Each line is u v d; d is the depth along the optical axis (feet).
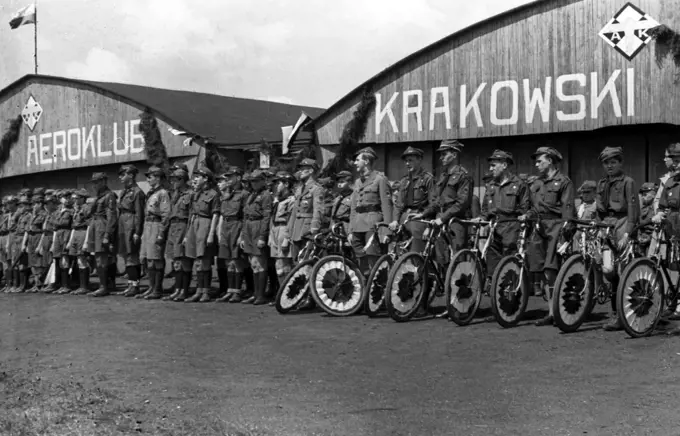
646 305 25.05
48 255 50.57
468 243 31.58
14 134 73.51
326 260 31.91
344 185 36.27
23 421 16.48
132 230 43.37
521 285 27.94
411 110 50.49
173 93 68.03
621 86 43.75
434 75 49.70
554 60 45.80
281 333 27.55
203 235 39.09
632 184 27.76
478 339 25.18
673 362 20.92
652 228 27.30
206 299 39.27
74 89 68.03
